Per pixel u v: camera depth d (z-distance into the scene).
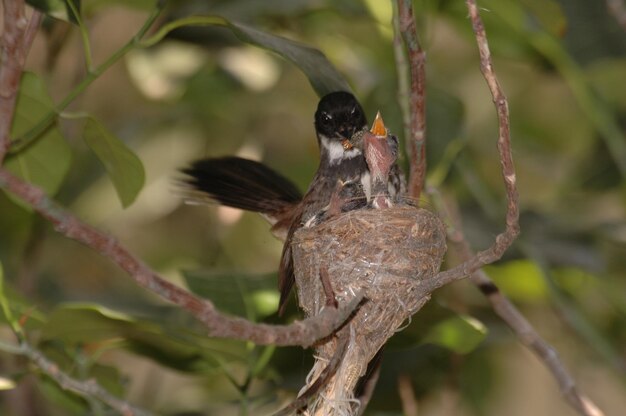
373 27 12.00
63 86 12.88
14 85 5.82
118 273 13.66
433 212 8.15
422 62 7.11
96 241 4.74
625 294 12.20
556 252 10.59
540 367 13.63
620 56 11.16
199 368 8.69
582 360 12.87
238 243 13.46
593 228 10.78
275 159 13.17
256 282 8.95
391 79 10.17
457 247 8.58
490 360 12.87
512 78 13.79
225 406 11.02
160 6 7.35
